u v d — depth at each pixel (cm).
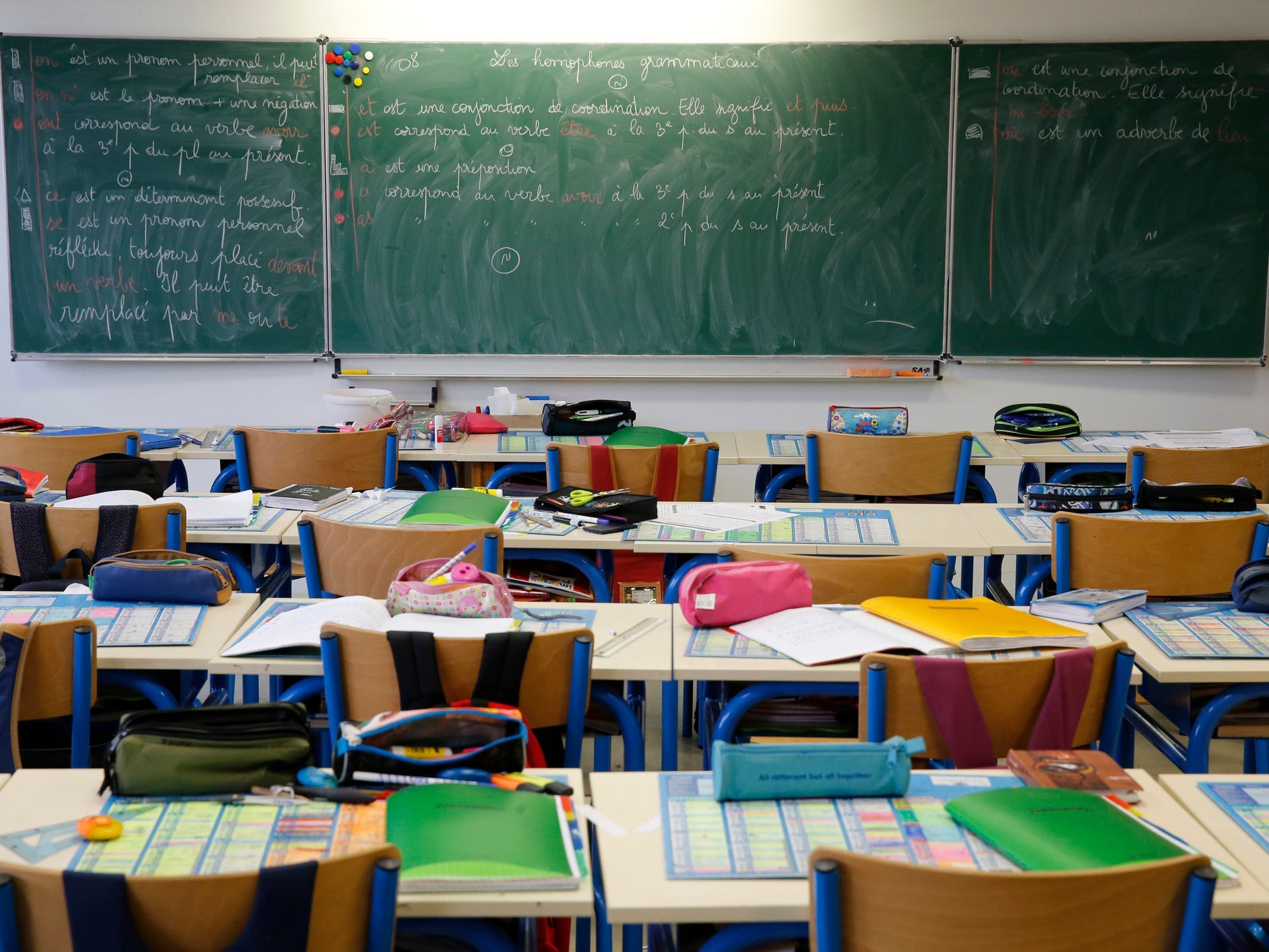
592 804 164
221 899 128
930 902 127
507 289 552
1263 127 531
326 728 230
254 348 555
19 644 201
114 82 530
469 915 138
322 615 220
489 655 194
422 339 555
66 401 563
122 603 245
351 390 482
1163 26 527
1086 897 127
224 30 530
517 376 561
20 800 160
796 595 239
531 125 538
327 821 155
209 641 225
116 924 127
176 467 462
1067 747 189
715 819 156
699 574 231
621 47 532
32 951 130
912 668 187
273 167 539
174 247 544
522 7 530
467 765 167
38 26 526
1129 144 534
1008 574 510
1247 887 142
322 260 548
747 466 582
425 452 419
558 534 304
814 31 532
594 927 229
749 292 552
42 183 536
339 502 339
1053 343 553
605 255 549
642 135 539
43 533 279
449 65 533
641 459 369
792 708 243
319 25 531
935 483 391
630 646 222
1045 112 534
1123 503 331
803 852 148
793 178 541
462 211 544
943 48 530
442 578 241
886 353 557
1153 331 550
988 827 150
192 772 160
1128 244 543
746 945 148
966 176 539
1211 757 328
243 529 309
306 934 129
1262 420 563
